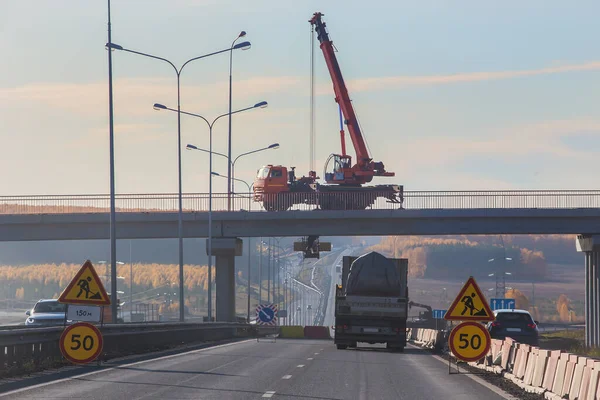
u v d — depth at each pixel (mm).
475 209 164875
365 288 98500
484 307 57375
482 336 57406
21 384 49312
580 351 106625
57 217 169750
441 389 49844
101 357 71750
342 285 104812
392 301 95688
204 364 67812
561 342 126312
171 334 103688
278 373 59438
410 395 46344
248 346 105812
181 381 52312
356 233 171375
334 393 46688
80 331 56062
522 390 51188
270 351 91500
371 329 95625
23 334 56781
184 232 175125
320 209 174250
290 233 173750
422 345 124188
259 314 132375
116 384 49969
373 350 98500
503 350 62031
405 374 60281
